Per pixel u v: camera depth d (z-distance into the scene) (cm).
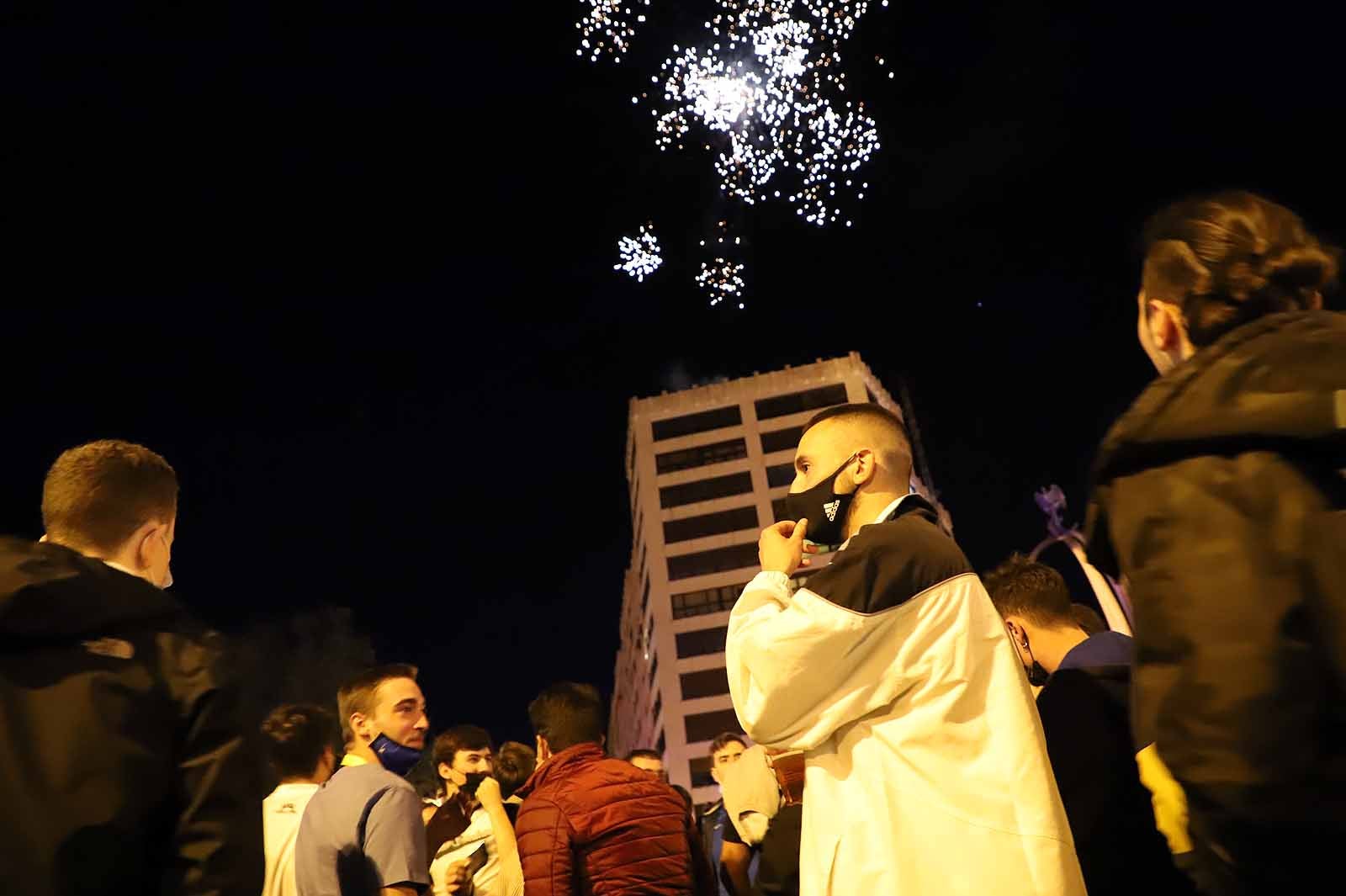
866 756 189
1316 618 102
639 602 6931
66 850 151
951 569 196
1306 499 107
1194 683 106
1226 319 131
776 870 214
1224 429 113
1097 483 129
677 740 5747
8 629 161
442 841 427
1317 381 109
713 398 6625
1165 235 141
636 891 310
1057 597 291
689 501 6359
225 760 169
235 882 161
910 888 176
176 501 214
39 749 156
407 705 375
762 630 195
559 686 367
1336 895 101
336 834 310
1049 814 182
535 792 335
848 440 227
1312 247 131
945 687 188
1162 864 218
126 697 165
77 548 196
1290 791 99
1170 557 112
